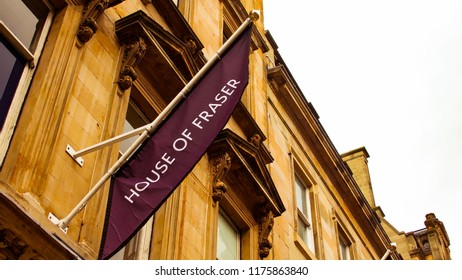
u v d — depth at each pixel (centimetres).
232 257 1323
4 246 682
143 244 1041
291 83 2031
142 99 1149
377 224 2405
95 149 867
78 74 959
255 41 1959
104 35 1072
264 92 1889
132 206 771
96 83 996
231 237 1351
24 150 802
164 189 789
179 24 1347
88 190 880
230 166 1312
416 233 3250
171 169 811
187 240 1112
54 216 795
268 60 2098
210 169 1291
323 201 2034
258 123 1736
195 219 1165
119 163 810
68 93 913
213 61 929
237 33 962
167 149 832
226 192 1334
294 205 1778
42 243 704
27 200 761
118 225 754
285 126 1977
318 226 1894
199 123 868
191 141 846
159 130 849
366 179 3262
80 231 838
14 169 780
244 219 1377
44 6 982
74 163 873
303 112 2066
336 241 2014
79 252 774
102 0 1031
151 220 1080
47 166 820
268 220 1408
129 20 1105
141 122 1156
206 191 1245
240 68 934
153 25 1144
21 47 890
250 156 1373
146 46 1127
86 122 934
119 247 735
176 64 1230
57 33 955
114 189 783
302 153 2028
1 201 661
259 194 1388
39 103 857
